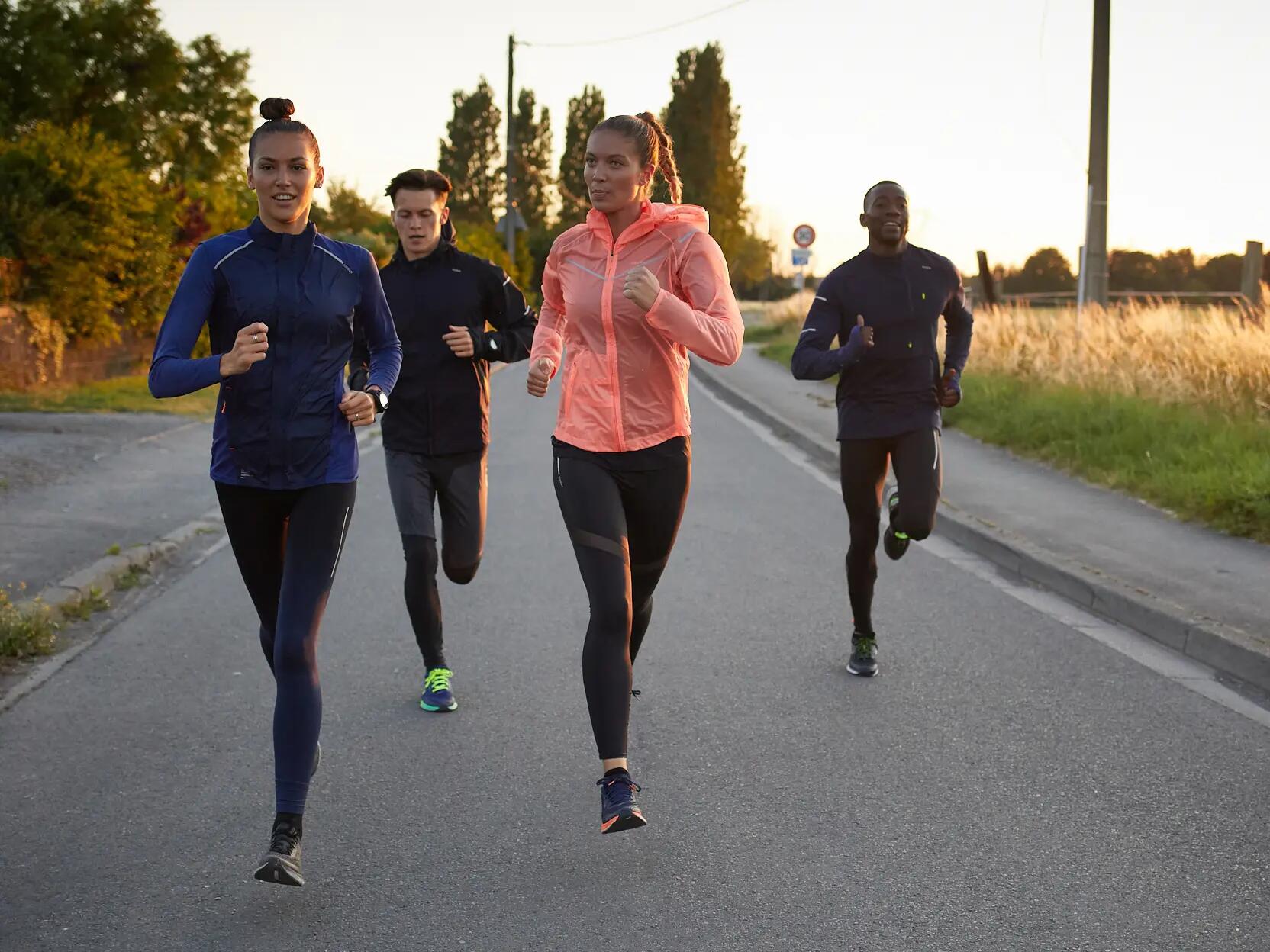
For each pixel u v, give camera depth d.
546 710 5.05
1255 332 12.92
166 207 20.03
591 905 3.39
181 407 16.38
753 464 12.62
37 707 5.08
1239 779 4.33
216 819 3.98
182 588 7.24
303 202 3.58
